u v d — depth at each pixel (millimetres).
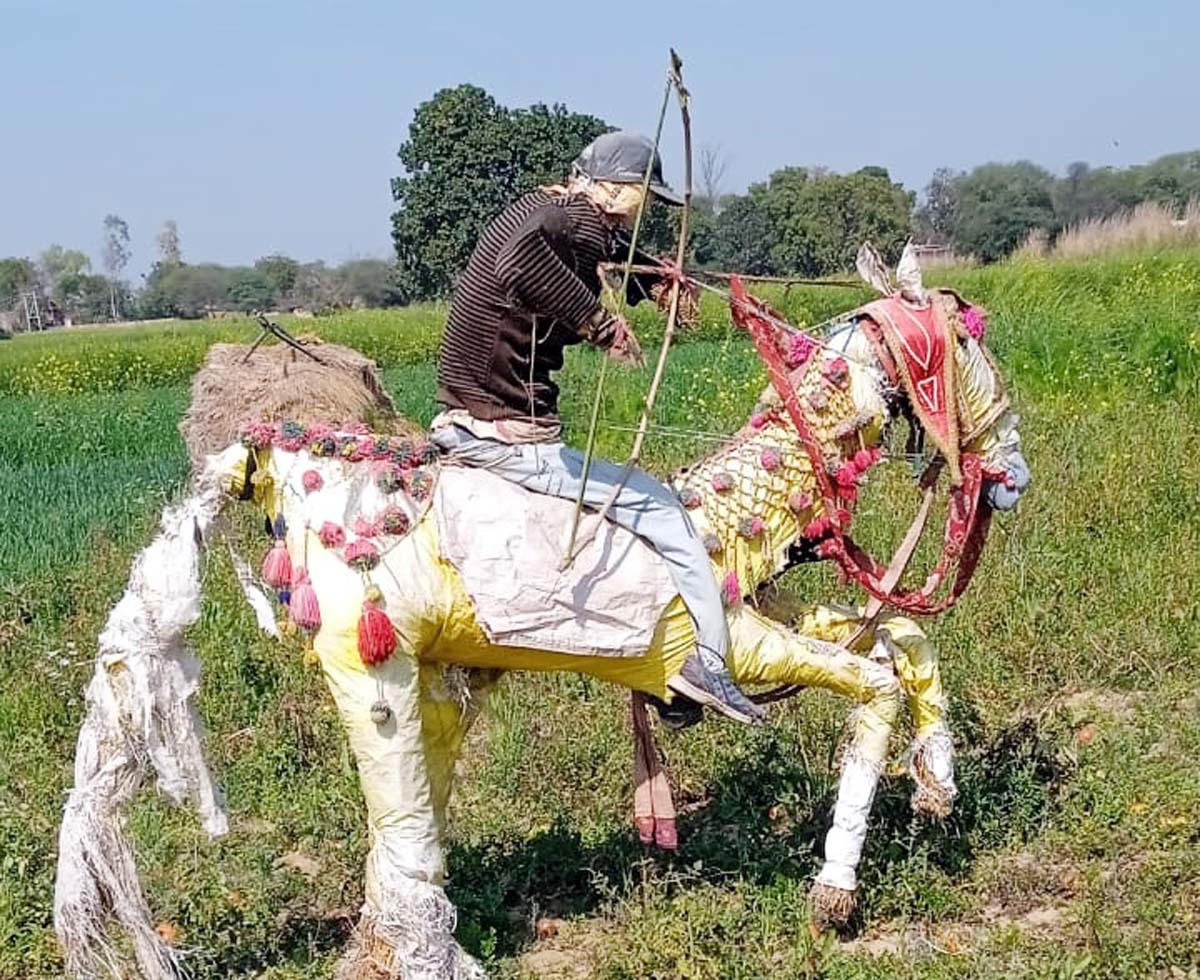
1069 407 13445
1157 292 21734
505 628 4801
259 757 7176
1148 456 10750
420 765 4887
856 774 5414
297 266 74625
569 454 4957
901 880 5625
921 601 5516
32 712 7746
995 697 7426
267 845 6176
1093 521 9727
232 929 5594
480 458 4871
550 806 6590
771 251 36969
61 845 4816
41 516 13141
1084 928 5219
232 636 8445
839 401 5250
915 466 5805
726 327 24438
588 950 5441
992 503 5562
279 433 4926
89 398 27547
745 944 5234
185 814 6535
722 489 5230
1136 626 8016
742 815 6266
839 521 5320
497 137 64625
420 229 66375
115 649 4840
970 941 5328
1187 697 7316
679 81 4539
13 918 5629
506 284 4641
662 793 5281
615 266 4770
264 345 8656
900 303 5379
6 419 23328
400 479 4836
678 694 5102
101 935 4844
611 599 4863
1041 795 6176
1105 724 6922
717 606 4961
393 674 4793
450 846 6160
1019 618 8156
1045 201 61750
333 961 5344
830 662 5336
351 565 4746
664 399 15875
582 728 7141
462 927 5535
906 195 39250
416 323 38000
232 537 5082
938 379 5293
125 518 12797
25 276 103688
